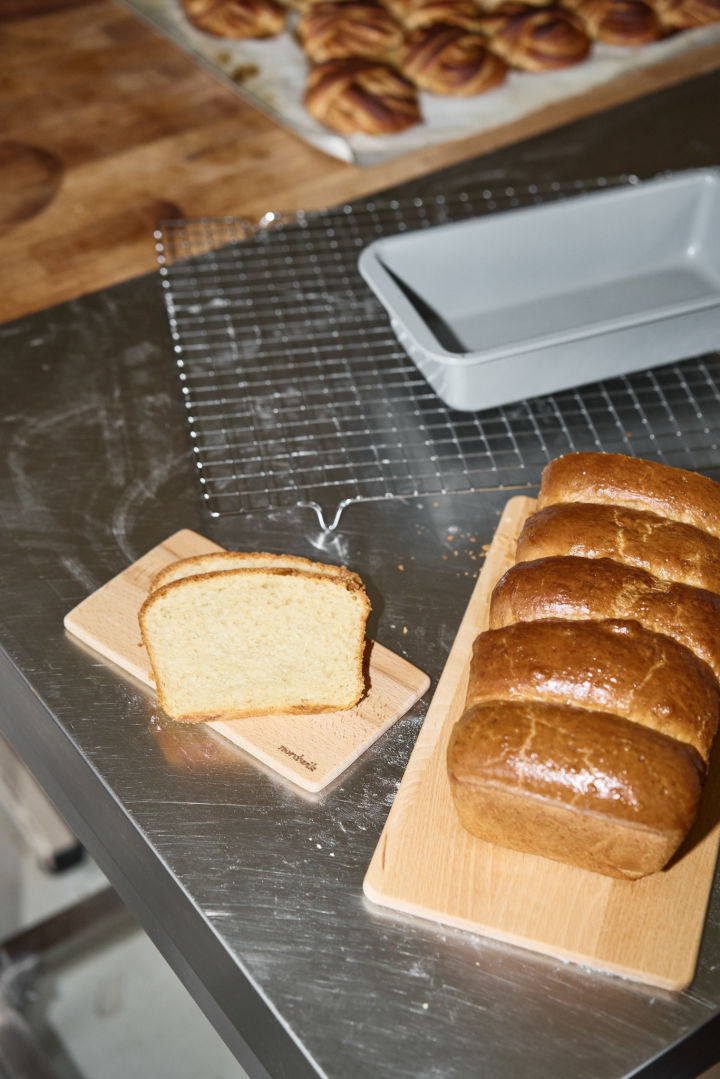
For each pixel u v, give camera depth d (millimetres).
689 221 1099
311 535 905
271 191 1224
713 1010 695
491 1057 678
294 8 1479
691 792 692
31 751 854
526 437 975
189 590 826
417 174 1242
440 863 732
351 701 787
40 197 1212
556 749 698
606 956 701
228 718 787
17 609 859
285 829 757
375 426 981
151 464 954
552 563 775
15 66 1407
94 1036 1322
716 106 1345
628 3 1424
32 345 1046
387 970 706
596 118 1319
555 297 1078
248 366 1027
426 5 1415
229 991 727
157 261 1137
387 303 940
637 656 725
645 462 833
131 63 1409
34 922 1428
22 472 946
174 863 741
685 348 975
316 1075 675
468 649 823
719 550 790
